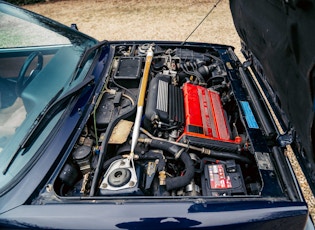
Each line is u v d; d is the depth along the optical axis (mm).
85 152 1765
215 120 2129
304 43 1245
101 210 1479
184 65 2709
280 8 1459
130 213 1467
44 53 2592
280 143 1848
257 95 2242
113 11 7609
